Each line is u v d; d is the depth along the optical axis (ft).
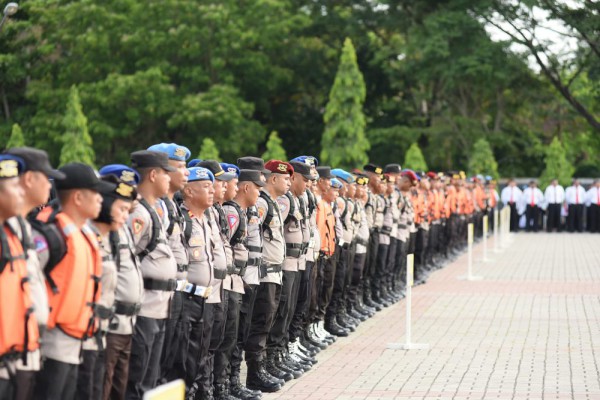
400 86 221.05
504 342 58.95
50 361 26.55
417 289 88.84
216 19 195.52
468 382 46.65
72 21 197.26
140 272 30.76
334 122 178.60
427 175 107.76
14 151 24.98
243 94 211.82
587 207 178.50
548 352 55.47
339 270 61.21
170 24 196.65
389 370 49.83
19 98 207.41
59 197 27.27
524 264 115.34
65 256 26.63
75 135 174.40
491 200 166.20
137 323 32.01
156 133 204.95
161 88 188.96
